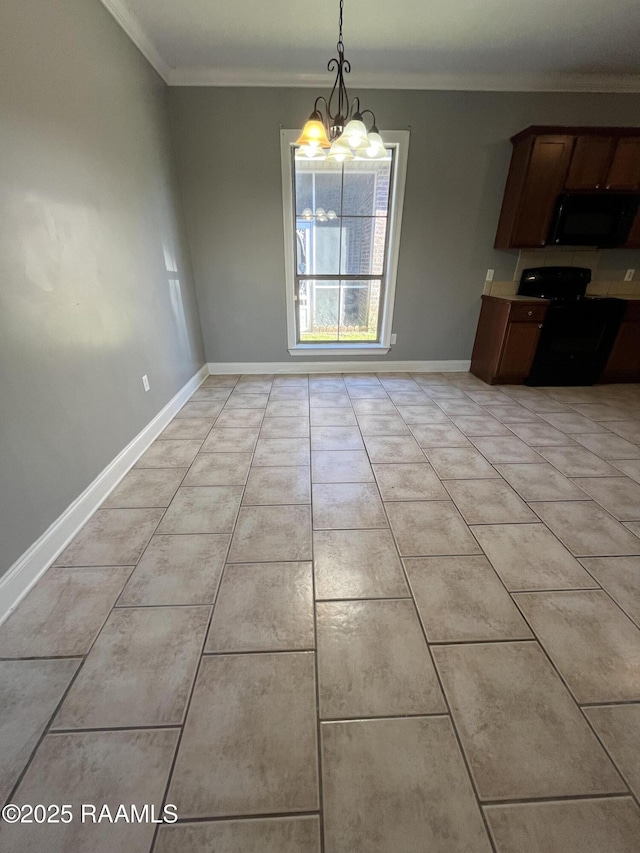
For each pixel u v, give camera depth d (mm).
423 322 3975
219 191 3373
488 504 1956
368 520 1833
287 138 3225
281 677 1139
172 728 1015
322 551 1635
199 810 864
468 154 3363
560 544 1682
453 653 1209
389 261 3705
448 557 1605
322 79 3057
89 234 1904
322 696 1089
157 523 1812
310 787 902
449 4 2227
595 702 1077
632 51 2742
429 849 807
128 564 1566
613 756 958
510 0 2191
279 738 993
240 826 840
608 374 3740
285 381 3857
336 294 3891
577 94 3215
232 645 1232
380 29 2473
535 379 3701
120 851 804
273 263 3654
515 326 3480
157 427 2709
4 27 1358
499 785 905
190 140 3203
